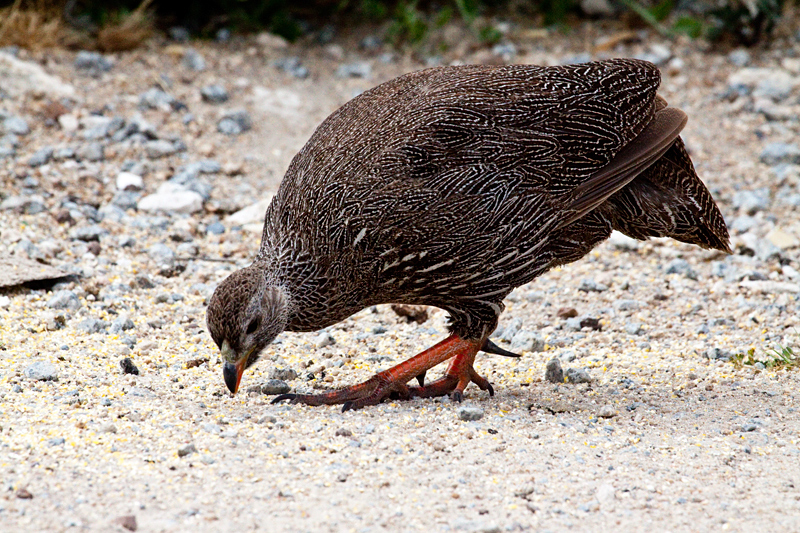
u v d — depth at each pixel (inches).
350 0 815.7
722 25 785.6
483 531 273.4
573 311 483.5
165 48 732.0
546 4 810.2
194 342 428.1
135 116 635.5
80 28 730.8
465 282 368.8
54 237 517.3
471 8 780.0
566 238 395.2
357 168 359.3
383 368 417.7
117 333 428.1
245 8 781.3
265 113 675.4
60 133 617.3
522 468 315.0
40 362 384.5
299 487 294.8
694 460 325.4
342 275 366.3
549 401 382.9
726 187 617.9
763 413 367.9
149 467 302.4
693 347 444.5
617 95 387.9
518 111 370.6
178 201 563.5
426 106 369.1
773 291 503.5
